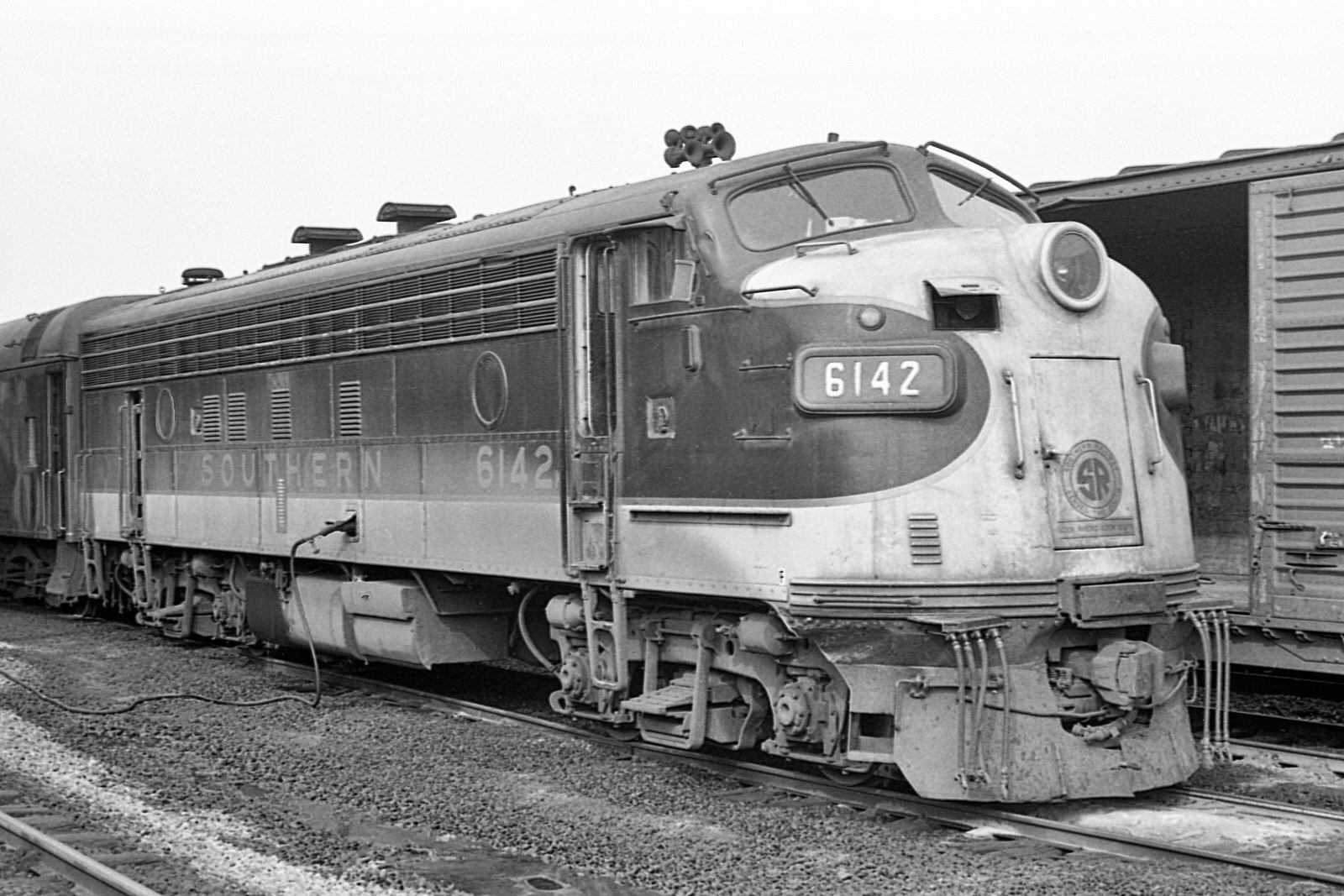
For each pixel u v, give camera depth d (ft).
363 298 40.52
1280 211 33.55
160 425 52.65
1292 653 34.19
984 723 26.37
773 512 27.71
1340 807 28.60
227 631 50.93
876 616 26.58
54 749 34.47
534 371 33.76
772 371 28.07
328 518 42.19
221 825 27.40
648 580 30.63
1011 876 23.62
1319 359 33.01
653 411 30.60
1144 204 37.35
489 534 35.35
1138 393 28.68
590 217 32.55
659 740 30.96
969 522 26.66
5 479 66.74
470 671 48.06
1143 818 27.63
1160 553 28.30
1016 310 27.45
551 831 26.81
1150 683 26.81
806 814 27.89
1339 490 32.76
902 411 26.91
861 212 30.94
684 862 24.73
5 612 65.98
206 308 49.26
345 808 29.09
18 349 64.85
